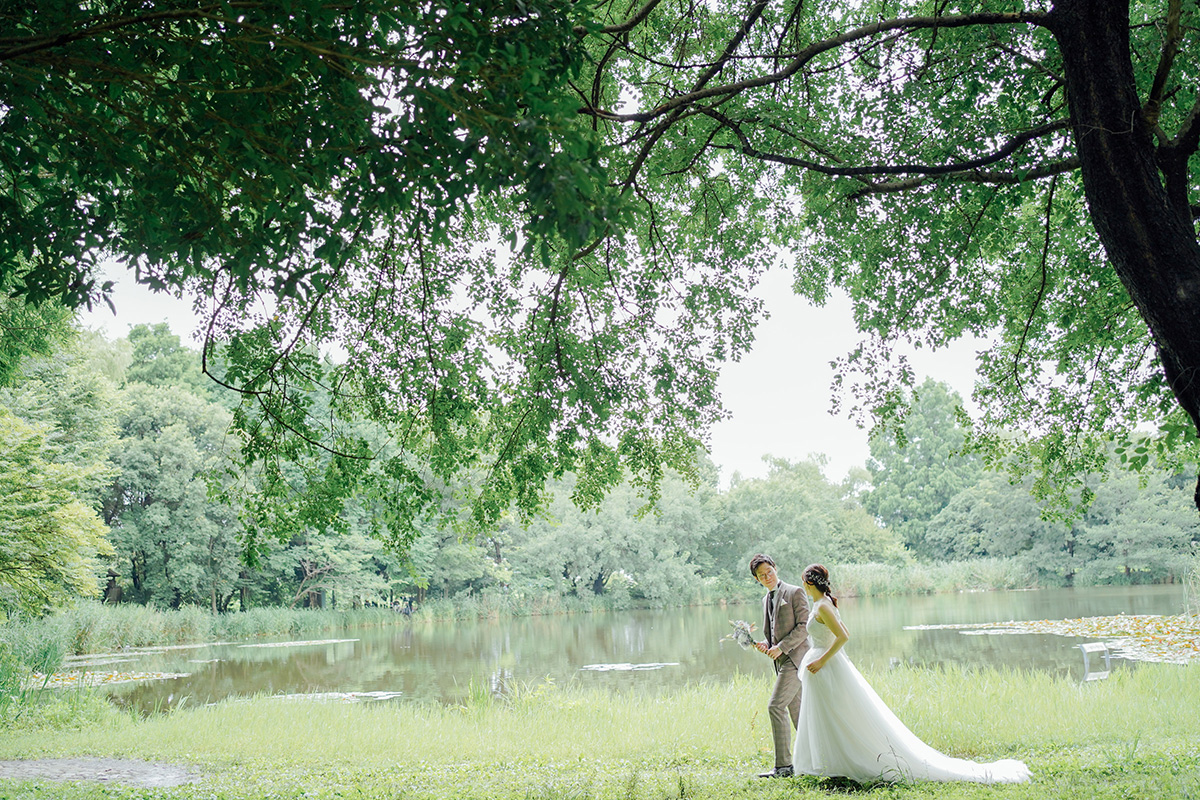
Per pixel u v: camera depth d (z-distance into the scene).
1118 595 42.44
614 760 7.92
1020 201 7.90
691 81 8.94
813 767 6.04
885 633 24.83
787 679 6.60
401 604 48.00
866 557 66.56
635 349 8.97
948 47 8.02
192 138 4.13
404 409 8.87
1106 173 5.16
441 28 3.64
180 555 38.00
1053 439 9.72
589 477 9.45
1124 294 8.70
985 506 62.59
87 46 3.84
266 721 10.95
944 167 7.04
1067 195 9.22
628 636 30.78
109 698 15.95
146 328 54.56
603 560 53.06
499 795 6.07
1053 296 9.55
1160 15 7.37
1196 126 5.34
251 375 7.69
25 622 23.66
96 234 4.60
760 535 58.03
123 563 38.41
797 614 6.67
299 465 8.24
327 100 3.95
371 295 8.52
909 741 5.94
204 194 4.29
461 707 12.36
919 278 8.94
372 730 10.15
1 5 3.77
